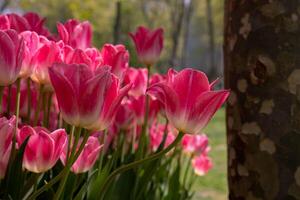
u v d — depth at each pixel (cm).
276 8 76
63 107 57
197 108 61
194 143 119
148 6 1583
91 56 68
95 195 74
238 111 80
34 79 71
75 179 72
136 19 1617
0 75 60
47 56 68
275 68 76
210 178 393
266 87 77
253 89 78
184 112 62
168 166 108
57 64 55
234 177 81
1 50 59
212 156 512
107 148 97
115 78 57
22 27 84
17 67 61
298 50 75
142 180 88
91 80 55
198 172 140
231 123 82
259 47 77
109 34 1422
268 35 77
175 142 63
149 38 99
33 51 68
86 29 83
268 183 77
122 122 99
